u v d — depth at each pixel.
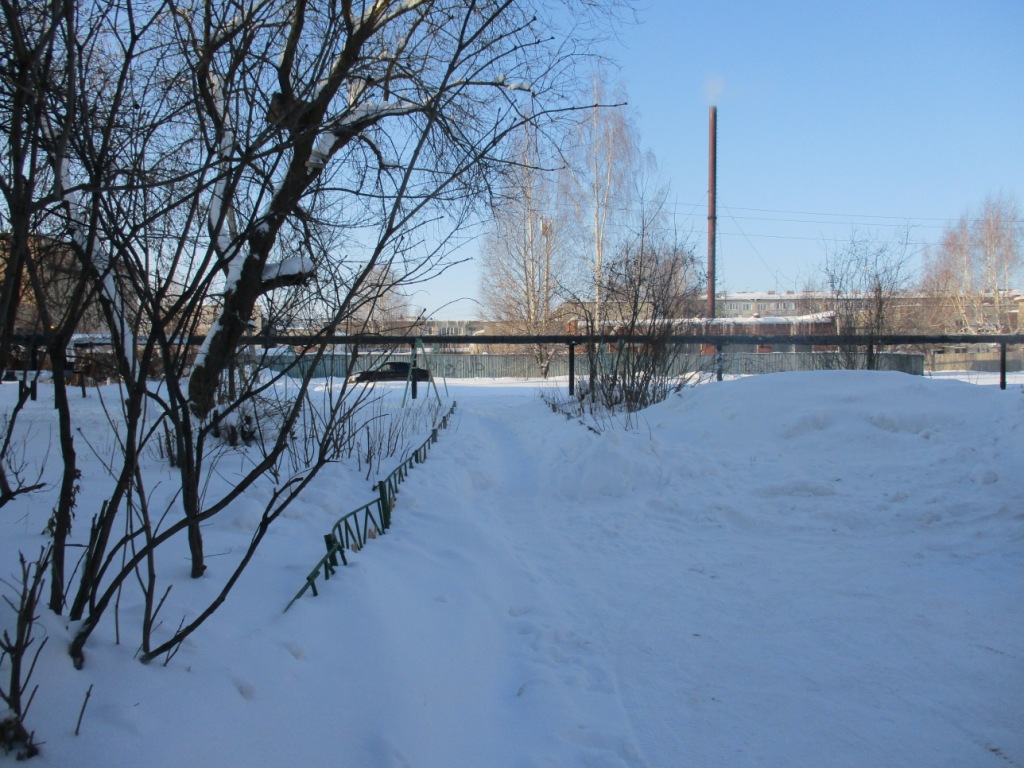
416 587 3.97
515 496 7.33
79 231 2.52
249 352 4.04
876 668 3.42
